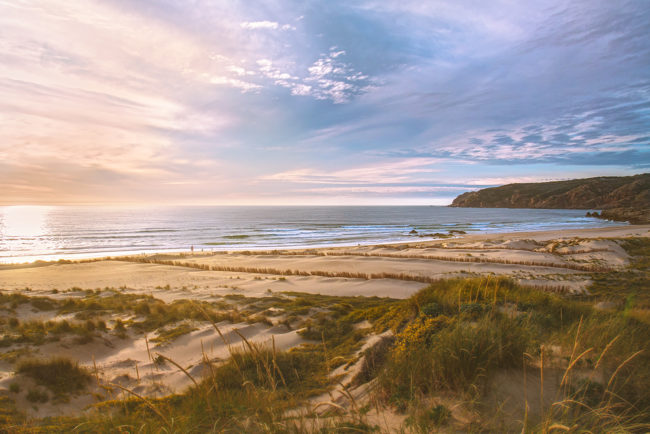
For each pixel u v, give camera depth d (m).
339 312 12.20
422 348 4.59
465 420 3.05
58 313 12.88
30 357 7.63
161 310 12.70
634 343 4.38
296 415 3.61
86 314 12.48
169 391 6.28
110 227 97.00
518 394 3.45
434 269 29.11
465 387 3.59
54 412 5.50
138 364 7.99
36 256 48.81
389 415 3.42
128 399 5.50
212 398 4.36
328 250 47.25
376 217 157.38
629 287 18.94
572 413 2.98
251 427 3.29
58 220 127.81
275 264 34.88
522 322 5.41
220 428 3.35
